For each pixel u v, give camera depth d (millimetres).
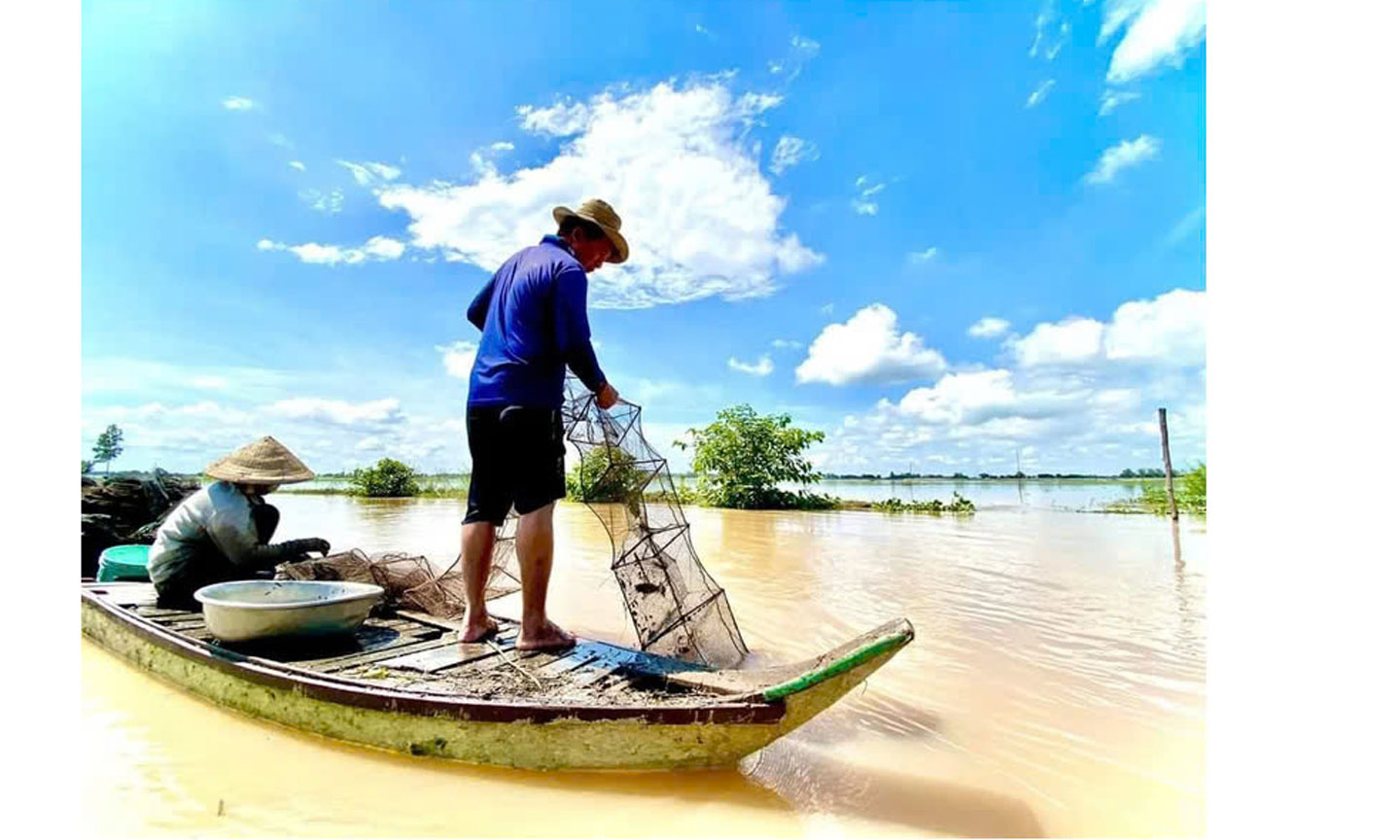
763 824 2426
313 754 2945
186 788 2652
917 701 3529
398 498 19000
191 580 4367
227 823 2410
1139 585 6273
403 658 3523
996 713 3377
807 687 2621
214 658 3477
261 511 4488
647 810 2518
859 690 3662
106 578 5434
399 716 2943
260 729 3203
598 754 2760
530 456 3680
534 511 3645
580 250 4285
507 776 2754
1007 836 2359
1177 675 3867
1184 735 3084
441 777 2750
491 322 3934
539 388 3730
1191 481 12109
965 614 5246
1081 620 5055
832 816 2482
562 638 3686
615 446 4141
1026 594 5957
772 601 5781
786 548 8711
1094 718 3293
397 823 2420
